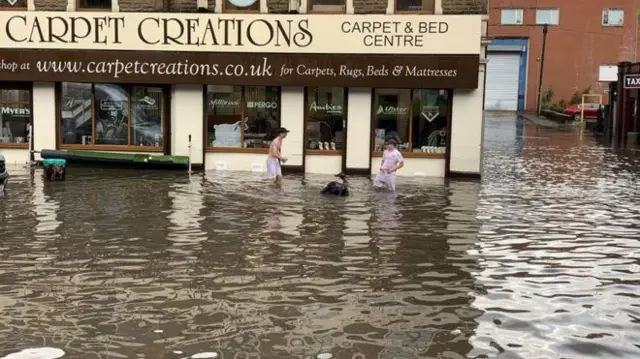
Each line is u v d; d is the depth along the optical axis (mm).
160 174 18891
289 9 19688
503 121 49219
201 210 13242
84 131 20750
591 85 59812
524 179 19188
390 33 19375
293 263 9344
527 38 60438
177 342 6367
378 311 7340
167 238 10742
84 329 6680
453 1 19328
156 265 9125
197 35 19766
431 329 6801
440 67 19281
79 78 19984
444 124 19875
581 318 7176
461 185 17828
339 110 20188
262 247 10250
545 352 6238
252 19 19656
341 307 7465
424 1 19609
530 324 6980
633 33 58531
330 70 19578
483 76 19500
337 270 9016
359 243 10617
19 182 16766
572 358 6109
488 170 21375
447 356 6117
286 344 6348
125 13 19781
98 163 19812
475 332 6730
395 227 11930
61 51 19938
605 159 24844
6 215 12430
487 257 9852
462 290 8172
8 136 20828
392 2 19547
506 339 6551
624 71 36312
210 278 8547
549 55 60344
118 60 19906
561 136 36906
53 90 20359
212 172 19688
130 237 10773
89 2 20188
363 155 19953
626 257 9906
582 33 59562
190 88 20156
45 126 20516
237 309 7348
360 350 6227
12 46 20016
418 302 7680
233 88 20312
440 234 11406
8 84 20578
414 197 15477
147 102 20656
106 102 20641
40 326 6754
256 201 14414
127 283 8266
